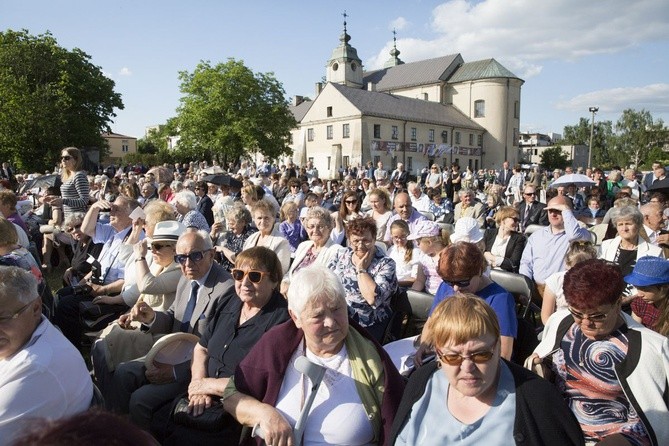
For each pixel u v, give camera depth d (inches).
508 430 76.0
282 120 2039.9
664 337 95.6
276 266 129.5
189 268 147.4
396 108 2503.7
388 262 165.5
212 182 402.3
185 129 1893.5
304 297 97.5
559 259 202.7
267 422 94.0
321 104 2460.6
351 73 3031.5
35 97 1509.6
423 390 86.7
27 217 384.2
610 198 524.4
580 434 74.7
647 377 92.2
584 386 99.3
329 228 205.0
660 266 120.0
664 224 217.5
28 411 91.7
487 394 79.6
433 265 203.3
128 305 184.9
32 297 98.7
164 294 171.3
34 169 1551.4
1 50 1562.5
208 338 132.3
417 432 83.9
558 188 313.9
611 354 96.3
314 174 1235.9
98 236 230.2
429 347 125.1
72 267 233.8
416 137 2522.1
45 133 1504.7
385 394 97.3
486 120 2792.8
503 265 242.7
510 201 725.3
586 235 205.0
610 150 3506.4
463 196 402.6
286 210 303.1
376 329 162.4
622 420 96.0
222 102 1841.8
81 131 1611.7
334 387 98.4
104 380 149.3
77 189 285.1
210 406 112.0
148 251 191.6
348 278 165.9
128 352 151.7
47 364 94.2
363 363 99.8
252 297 125.6
